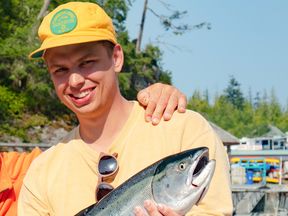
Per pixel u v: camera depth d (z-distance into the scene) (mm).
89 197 3207
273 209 17766
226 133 24234
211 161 2676
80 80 3121
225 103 101438
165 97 3350
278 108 100938
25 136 26016
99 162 3193
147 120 3291
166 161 2744
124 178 3164
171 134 3215
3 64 27078
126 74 30438
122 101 3322
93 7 3213
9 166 4055
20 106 27234
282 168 27453
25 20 28781
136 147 3223
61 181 3277
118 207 2777
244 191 17609
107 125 3260
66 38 3078
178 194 2658
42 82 27516
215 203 2967
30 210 3344
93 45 3129
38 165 3402
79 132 3383
